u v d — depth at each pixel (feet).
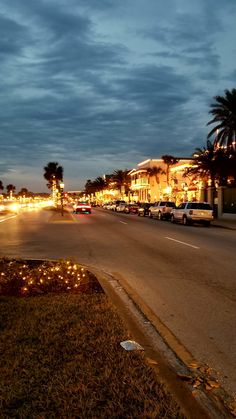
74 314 18.30
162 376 12.81
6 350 14.05
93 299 21.16
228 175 133.39
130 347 14.53
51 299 21.04
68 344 14.66
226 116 121.80
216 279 29.37
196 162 139.85
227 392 12.64
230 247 48.65
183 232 71.67
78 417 10.18
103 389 11.46
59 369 12.61
